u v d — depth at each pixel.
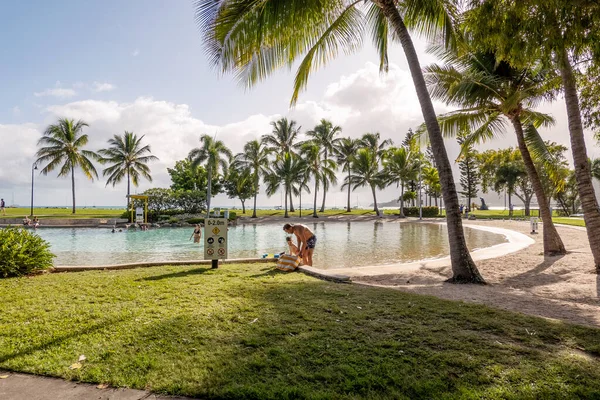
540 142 11.93
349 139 52.38
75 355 3.04
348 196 55.19
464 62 10.94
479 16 5.60
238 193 54.06
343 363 2.90
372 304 4.81
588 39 4.88
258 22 6.22
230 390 2.45
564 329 3.81
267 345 3.27
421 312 4.43
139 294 5.29
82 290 5.57
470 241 18.12
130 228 31.67
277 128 48.84
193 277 6.82
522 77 10.62
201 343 3.32
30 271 7.30
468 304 4.90
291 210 54.81
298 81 8.55
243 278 6.79
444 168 7.46
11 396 2.41
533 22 4.97
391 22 7.93
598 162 45.19
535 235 19.17
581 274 8.09
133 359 2.95
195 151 37.91
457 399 2.38
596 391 2.46
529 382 2.62
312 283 6.34
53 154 39.59
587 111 8.93
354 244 17.38
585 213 8.36
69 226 32.12
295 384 2.56
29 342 3.32
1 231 7.70
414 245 16.83
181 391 2.46
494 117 12.14
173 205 40.44
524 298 5.73
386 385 2.55
